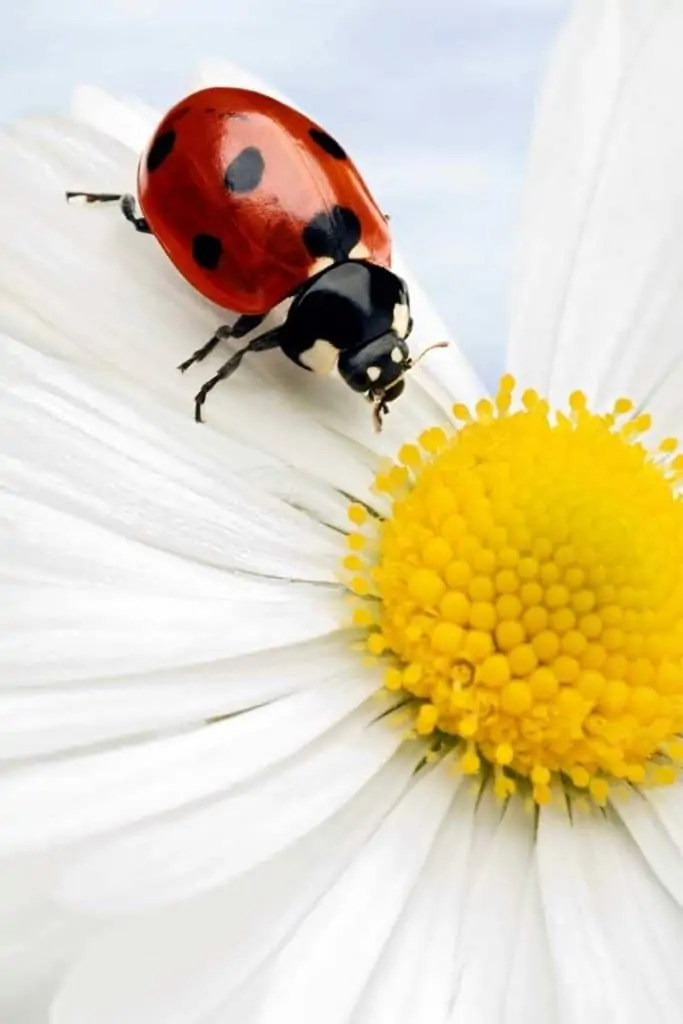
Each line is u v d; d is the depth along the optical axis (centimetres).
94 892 6
